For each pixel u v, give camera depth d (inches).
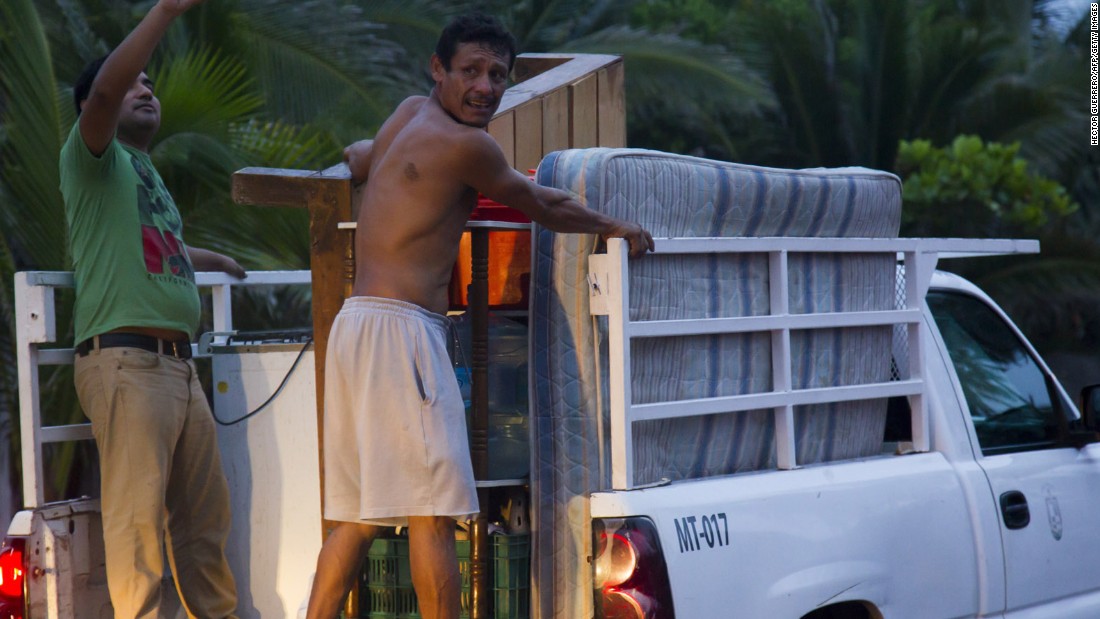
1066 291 817.5
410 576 223.9
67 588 240.8
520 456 229.6
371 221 211.2
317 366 232.4
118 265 249.0
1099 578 294.5
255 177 229.9
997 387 288.2
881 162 923.4
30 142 477.4
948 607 251.0
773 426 233.5
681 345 218.2
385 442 203.0
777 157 933.2
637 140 1007.6
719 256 224.8
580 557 202.7
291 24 586.6
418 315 205.9
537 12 837.2
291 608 255.1
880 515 239.1
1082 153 949.8
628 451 202.5
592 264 205.9
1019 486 272.8
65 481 502.0
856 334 250.2
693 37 959.6
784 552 219.5
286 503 255.3
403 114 225.9
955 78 900.0
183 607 268.1
